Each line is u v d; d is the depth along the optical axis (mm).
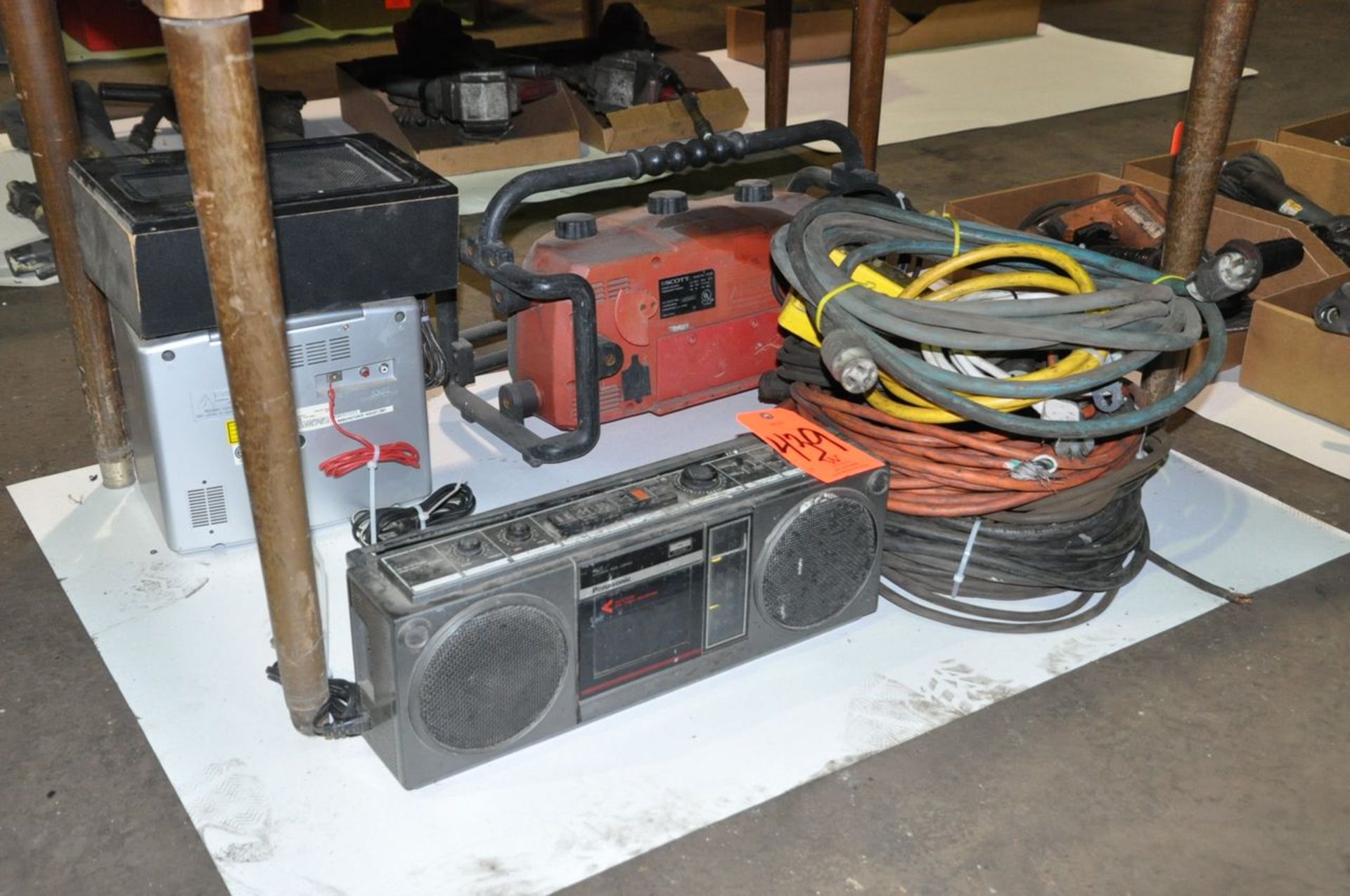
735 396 2463
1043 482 1695
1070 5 6340
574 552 1461
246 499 1927
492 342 2709
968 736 1624
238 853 1416
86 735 1613
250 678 1702
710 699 1670
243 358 1286
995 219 2973
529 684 1484
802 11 5172
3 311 2867
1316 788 1550
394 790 1511
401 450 1981
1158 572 1952
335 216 1763
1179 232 1976
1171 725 1648
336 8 5434
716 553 1575
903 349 1829
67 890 1389
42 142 1872
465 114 3631
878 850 1453
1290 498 2166
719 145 2170
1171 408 1661
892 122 4336
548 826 1463
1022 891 1403
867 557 1737
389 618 1345
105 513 2088
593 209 3494
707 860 1431
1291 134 3404
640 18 4207
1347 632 1823
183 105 1156
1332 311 2248
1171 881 1418
